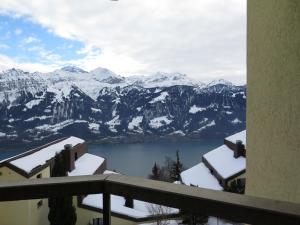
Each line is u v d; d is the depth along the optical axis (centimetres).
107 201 116
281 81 183
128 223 1420
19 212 1469
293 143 171
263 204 91
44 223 1639
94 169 2192
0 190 113
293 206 89
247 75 230
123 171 5659
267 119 198
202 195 98
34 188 113
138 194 108
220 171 2091
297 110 168
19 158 1697
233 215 93
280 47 184
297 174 168
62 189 114
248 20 228
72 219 1445
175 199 101
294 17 171
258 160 211
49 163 1867
